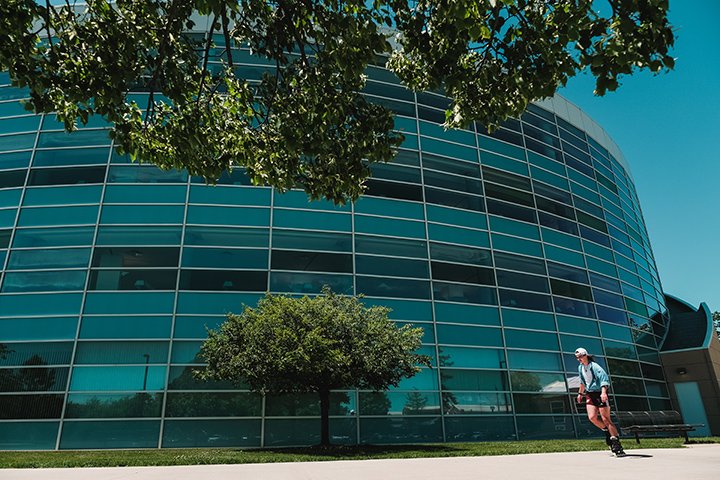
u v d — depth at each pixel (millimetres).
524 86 5859
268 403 15648
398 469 6184
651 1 4453
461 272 19781
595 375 7348
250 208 18266
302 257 18031
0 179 18078
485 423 17484
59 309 16047
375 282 18391
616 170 29688
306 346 11750
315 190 8031
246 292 17016
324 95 7262
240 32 7551
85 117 7148
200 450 13523
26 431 14594
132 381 15312
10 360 15328
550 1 5375
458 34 5816
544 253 22219
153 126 8031
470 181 21891
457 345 18312
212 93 8156
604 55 4980
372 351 12562
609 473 4453
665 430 12164
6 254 16844
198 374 13562
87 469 8117
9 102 19562
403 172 20734
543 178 24281
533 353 19578
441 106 22859
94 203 17656
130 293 16422
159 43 7250
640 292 26234
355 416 16078
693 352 24109
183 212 17797
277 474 6051
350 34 6191
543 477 4285
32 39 6156
